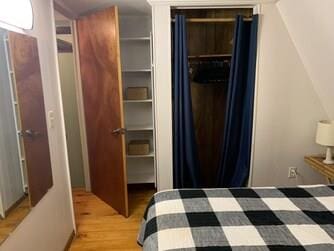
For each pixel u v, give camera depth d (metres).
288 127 2.57
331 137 2.27
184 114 2.54
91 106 2.83
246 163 2.64
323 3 1.75
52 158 1.93
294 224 1.29
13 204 1.42
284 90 2.49
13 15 1.40
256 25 2.33
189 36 2.93
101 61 2.52
